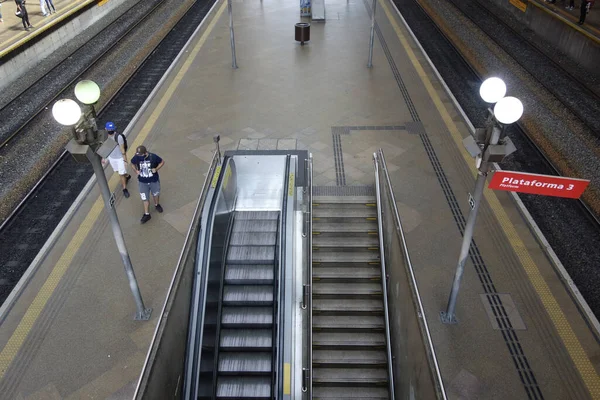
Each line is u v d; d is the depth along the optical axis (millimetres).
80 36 21844
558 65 18531
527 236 9969
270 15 24984
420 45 20281
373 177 11773
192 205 10977
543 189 5652
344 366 8477
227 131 13844
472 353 7676
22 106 15711
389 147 13031
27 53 18125
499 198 11031
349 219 10531
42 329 8148
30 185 12031
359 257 9836
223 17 24703
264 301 8484
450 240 9898
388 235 9250
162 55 20125
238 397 7547
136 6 26375
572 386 7227
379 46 20422
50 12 21797
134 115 15516
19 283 8969
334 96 15891
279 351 7383
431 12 25062
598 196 11289
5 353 7762
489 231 10117
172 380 6578
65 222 10469
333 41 21000
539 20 21953
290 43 20797
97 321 8297
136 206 10961
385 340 8688
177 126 14141
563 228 10523
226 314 8352
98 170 6625
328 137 13492
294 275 8336
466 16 24562
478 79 17781
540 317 8266
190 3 27000
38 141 13867
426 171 12031
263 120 14422
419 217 10516
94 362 7629
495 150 6066
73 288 8922
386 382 8242
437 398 5316
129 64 18984
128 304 8625
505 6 25797
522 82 17297
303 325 7797
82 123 6188
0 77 16578
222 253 8898
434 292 8742
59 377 7406
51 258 9555
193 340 7316
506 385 7219
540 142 13617
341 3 26875
